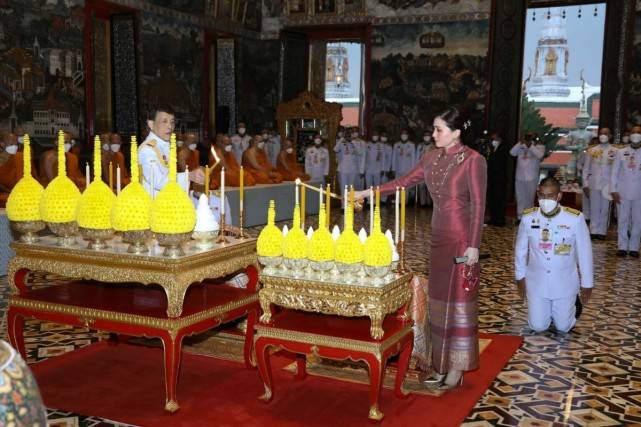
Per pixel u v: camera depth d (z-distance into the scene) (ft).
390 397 13.32
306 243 12.47
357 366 15.12
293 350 12.30
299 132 53.67
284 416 12.28
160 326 12.26
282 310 14.73
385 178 59.52
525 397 13.60
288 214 43.55
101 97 48.11
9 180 28.55
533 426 12.14
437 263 13.51
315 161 51.65
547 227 18.13
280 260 12.59
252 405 12.79
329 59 87.45
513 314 20.48
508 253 31.78
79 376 14.16
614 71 50.06
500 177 42.65
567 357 16.31
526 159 44.70
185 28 54.65
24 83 40.81
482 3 56.03
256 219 39.63
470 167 13.06
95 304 13.26
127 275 12.59
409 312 13.17
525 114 70.23
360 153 56.49
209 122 58.75
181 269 12.27
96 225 12.80
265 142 55.67
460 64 57.31
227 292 14.56
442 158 13.43
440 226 13.43
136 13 47.39
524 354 16.52
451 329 13.47
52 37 42.57
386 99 60.23
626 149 31.53
